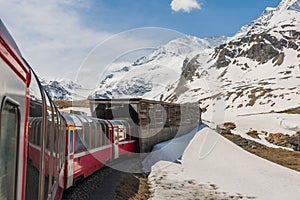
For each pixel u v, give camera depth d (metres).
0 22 2.74
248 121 59.03
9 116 2.91
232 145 25.70
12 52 3.03
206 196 14.74
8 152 2.91
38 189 4.91
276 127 54.47
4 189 2.82
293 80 152.25
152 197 14.16
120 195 12.95
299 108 105.94
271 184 17.41
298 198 15.05
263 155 29.52
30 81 4.20
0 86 2.54
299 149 38.22
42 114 5.29
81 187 13.62
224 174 19.06
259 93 131.88
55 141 7.99
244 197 14.93
